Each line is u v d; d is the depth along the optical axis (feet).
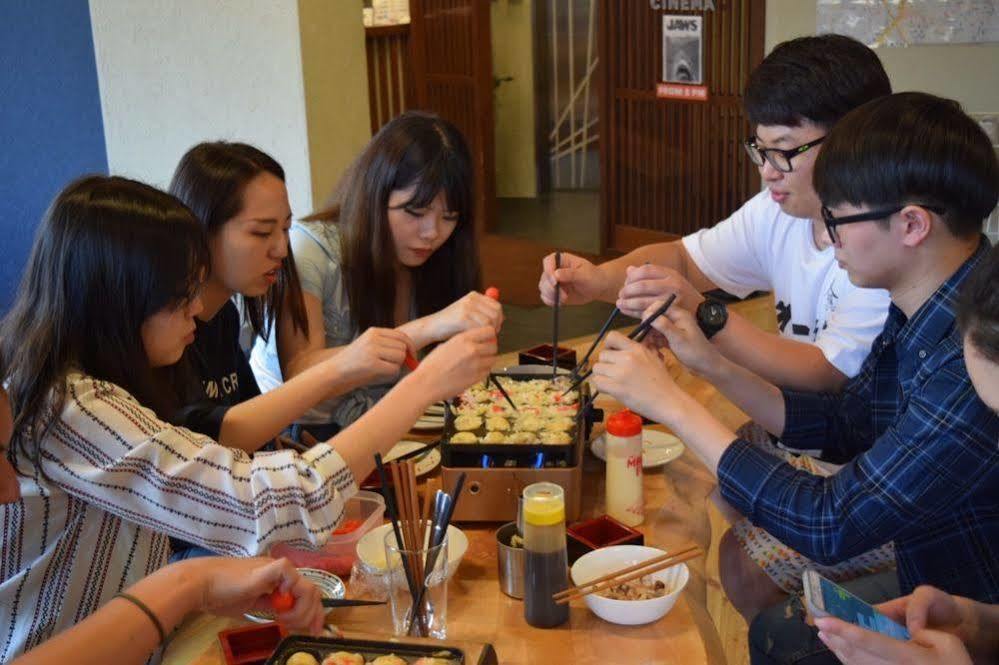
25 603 4.99
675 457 6.63
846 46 6.25
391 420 5.40
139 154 12.25
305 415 7.34
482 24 22.75
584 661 4.75
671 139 20.21
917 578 5.46
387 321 7.74
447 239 7.80
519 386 6.95
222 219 6.39
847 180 4.99
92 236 4.83
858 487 4.96
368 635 4.61
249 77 11.51
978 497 5.17
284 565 4.40
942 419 4.75
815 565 6.95
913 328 5.18
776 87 6.30
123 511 4.87
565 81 26.13
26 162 13.62
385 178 7.26
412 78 25.05
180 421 5.74
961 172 4.81
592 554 5.38
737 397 6.31
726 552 7.61
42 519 4.92
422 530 5.11
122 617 4.01
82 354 4.94
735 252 8.12
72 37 13.10
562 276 7.48
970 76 15.12
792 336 7.79
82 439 4.77
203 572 4.30
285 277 7.20
